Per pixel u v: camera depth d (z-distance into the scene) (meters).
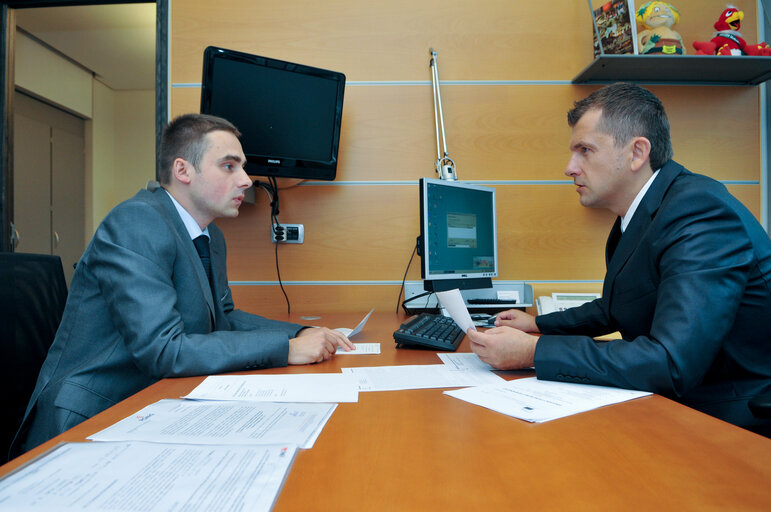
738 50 1.67
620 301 0.98
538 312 1.67
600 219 1.87
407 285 1.83
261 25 1.87
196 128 1.13
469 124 1.88
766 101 1.87
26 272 1.07
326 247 1.86
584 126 1.03
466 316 0.84
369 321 1.54
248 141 1.63
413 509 0.36
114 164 5.01
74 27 3.66
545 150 1.88
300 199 1.87
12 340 1.00
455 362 0.89
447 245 1.57
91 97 4.63
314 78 1.70
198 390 0.69
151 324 0.82
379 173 1.88
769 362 0.86
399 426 0.54
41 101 4.05
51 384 0.92
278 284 1.86
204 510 0.34
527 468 0.43
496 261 1.78
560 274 1.87
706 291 0.74
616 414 0.58
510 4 1.88
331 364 0.88
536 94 1.88
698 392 0.88
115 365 0.94
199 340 0.82
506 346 0.79
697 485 0.39
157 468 0.41
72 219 4.42
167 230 0.94
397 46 1.88
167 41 1.86
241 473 0.40
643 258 0.91
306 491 0.39
